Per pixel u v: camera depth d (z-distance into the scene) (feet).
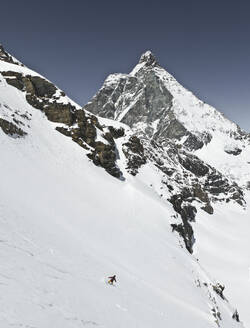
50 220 106.42
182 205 296.71
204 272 170.71
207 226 323.57
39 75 250.78
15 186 120.67
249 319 176.24
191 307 102.99
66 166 190.60
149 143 422.00
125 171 250.57
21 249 61.72
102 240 126.41
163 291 103.96
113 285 73.31
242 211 447.01
